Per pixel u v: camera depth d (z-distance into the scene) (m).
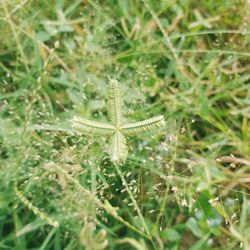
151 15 0.34
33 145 0.28
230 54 0.32
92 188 0.26
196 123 0.32
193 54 0.33
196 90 0.31
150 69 0.32
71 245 0.27
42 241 0.29
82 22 0.34
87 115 0.29
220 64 0.31
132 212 0.29
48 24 0.33
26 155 0.27
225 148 0.31
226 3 0.33
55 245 0.28
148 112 0.30
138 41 0.33
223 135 0.30
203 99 0.31
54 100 0.32
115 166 0.26
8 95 0.30
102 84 0.31
